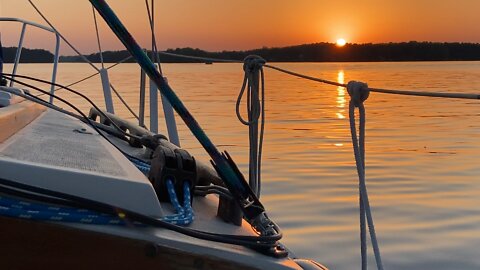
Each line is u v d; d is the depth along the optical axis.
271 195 8.05
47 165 1.76
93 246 1.73
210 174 2.71
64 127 2.91
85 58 5.36
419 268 5.05
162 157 2.35
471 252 5.46
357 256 5.36
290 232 6.13
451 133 16.89
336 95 37.81
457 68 100.69
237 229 2.23
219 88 43.19
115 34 1.91
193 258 1.83
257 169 2.85
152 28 3.45
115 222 1.77
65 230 1.70
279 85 53.47
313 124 19.59
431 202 7.66
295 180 9.22
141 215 1.79
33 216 1.67
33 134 2.47
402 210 7.19
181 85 48.22
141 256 1.77
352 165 10.86
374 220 6.71
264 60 2.78
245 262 1.90
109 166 2.00
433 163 11.24
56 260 1.70
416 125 19.47
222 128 17.84
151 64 1.95
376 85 45.38
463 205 7.45
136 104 22.19
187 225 2.09
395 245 5.71
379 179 9.42
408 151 13.05
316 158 11.82
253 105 2.80
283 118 21.95
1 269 1.66
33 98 2.83
